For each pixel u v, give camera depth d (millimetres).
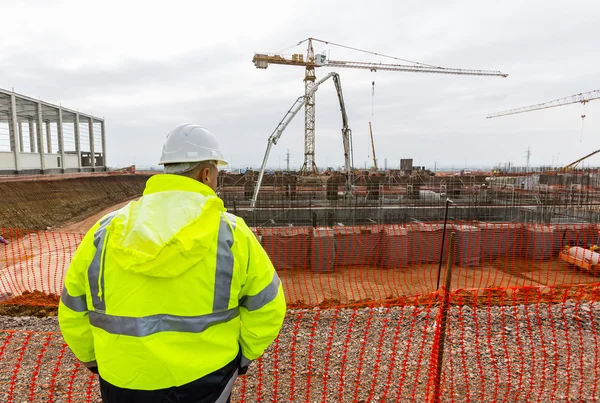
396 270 12758
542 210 20094
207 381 1360
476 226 13859
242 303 1549
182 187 1409
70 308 1461
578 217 19609
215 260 1329
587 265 11797
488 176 36531
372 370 4160
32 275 12562
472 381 3941
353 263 13266
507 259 13938
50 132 41750
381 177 29922
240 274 1422
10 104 32312
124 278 1286
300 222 20500
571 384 3855
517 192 26406
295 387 3846
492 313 5688
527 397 3646
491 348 4609
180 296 1270
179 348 1288
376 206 21297
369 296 10062
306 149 49375
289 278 11844
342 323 5387
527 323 5328
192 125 1644
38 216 24844
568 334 5039
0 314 6504
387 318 5508
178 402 1322
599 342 4805
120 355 1289
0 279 11758
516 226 14180
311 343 4469
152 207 1310
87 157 49094
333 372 4125
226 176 30125
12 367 4188
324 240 12516
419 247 13523
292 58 48688
